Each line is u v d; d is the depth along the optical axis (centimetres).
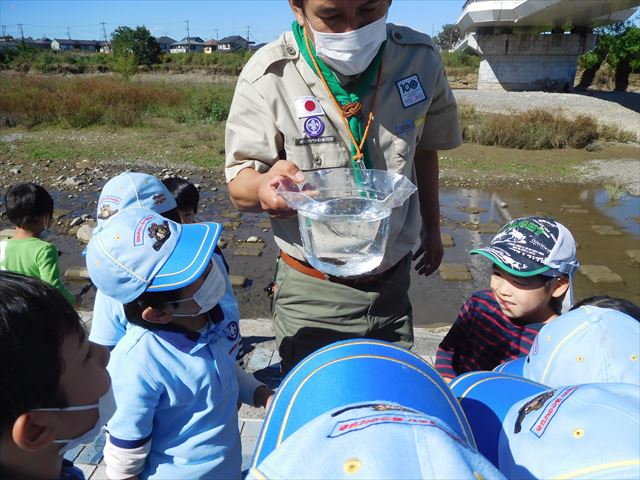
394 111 191
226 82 3052
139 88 2002
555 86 2816
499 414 101
